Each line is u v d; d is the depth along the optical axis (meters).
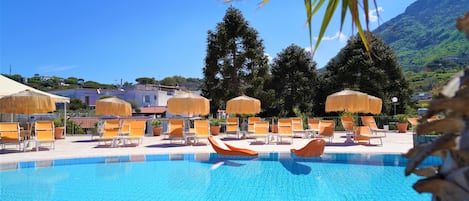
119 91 50.47
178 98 12.74
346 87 28.86
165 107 45.38
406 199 5.40
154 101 49.75
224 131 18.25
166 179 6.98
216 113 29.45
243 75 27.39
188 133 12.80
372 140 13.25
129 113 14.63
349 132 13.52
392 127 19.50
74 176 7.30
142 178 7.09
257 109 15.25
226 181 6.78
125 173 7.64
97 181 6.80
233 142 12.94
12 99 10.47
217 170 7.96
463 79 0.95
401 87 29.00
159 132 16.50
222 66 27.23
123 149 10.55
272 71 33.31
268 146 11.47
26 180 6.88
